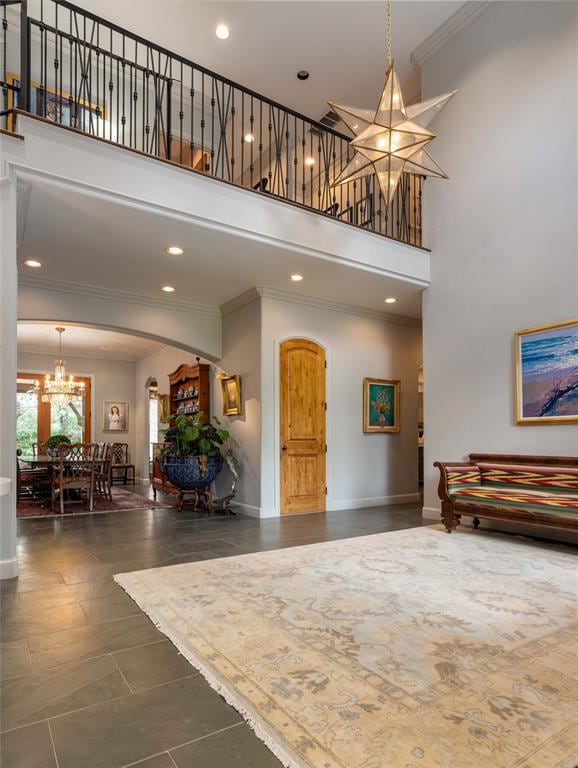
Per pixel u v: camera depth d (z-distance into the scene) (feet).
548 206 15.14
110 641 7.42
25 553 13.14
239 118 25.52
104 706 5.63
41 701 5.74
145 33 19.40
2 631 7.81
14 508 10.93
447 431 18.02
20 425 35.06
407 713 5.37
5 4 11.80
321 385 21.70
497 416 16.29
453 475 15.81
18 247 15.51
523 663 6.57
